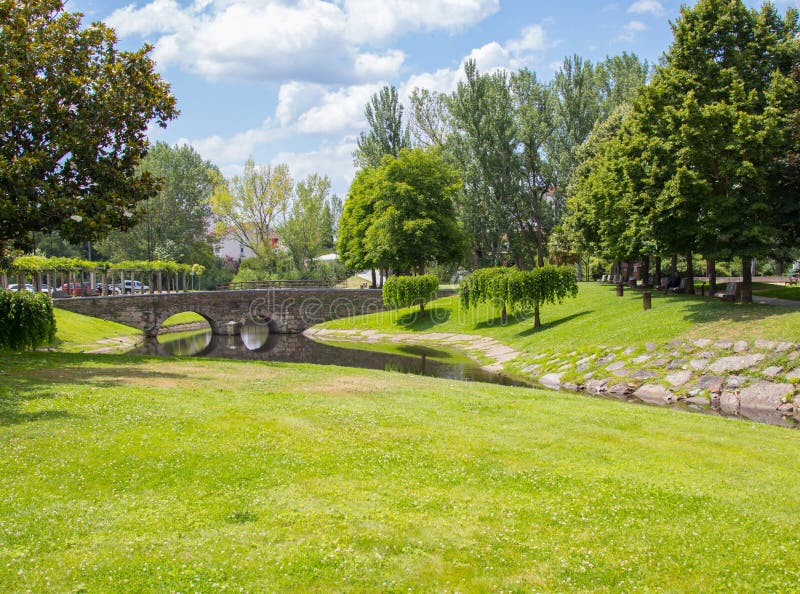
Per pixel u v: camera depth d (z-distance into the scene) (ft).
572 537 26.61
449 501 30.01
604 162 149.79
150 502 28.30
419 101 260.01
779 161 94.89
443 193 203.31
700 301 110.63
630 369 87.97
